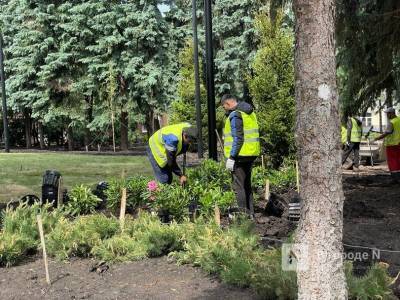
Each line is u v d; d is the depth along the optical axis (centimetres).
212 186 812
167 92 2916
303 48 291
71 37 2947
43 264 550
